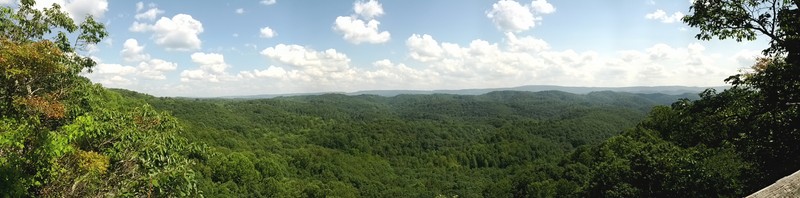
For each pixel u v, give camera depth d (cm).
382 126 13912
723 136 1248
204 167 5291
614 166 2227
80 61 1223
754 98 1094
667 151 1920
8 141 721
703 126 1274
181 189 995
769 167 1122
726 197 1598
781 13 1030
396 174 10075
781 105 1003
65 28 1186
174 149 1082
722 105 1191
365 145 11719
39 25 1126
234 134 9581
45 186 834
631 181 2009
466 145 12700
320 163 8531
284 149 9600
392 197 7806
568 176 4962
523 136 12275
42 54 882
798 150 1013
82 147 954
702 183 1672
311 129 13312
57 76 1072
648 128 4050
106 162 862
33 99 867
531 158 11119
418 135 13600
